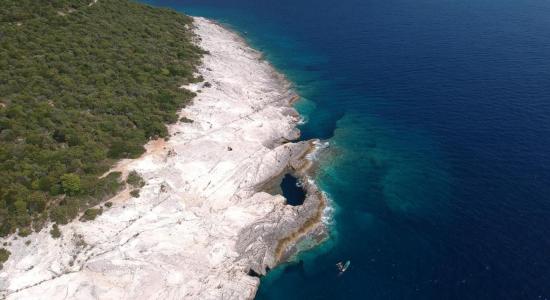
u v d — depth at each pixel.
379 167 79.00
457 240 61.88
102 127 67.88
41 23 88.81
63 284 49.19
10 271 48.59
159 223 58.03
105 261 51.94
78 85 75.44
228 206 66.56
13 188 53.09
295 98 103.25
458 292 54.75
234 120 82.56
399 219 67.31
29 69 73.06
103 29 96.69
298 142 84.00
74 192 55.91
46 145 60.75
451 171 75.38
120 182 59.94
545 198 66.50
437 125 88.38
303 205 68.19
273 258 61.09
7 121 60.78
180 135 72.62
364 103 100.12
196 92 86.44
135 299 51.22
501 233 61.75
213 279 55.81
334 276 59.41
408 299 55.16
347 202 71.38
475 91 98.06
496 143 80.00
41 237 51.47
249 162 74.62
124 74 83.12
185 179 65.50
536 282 54.28
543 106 89.25
